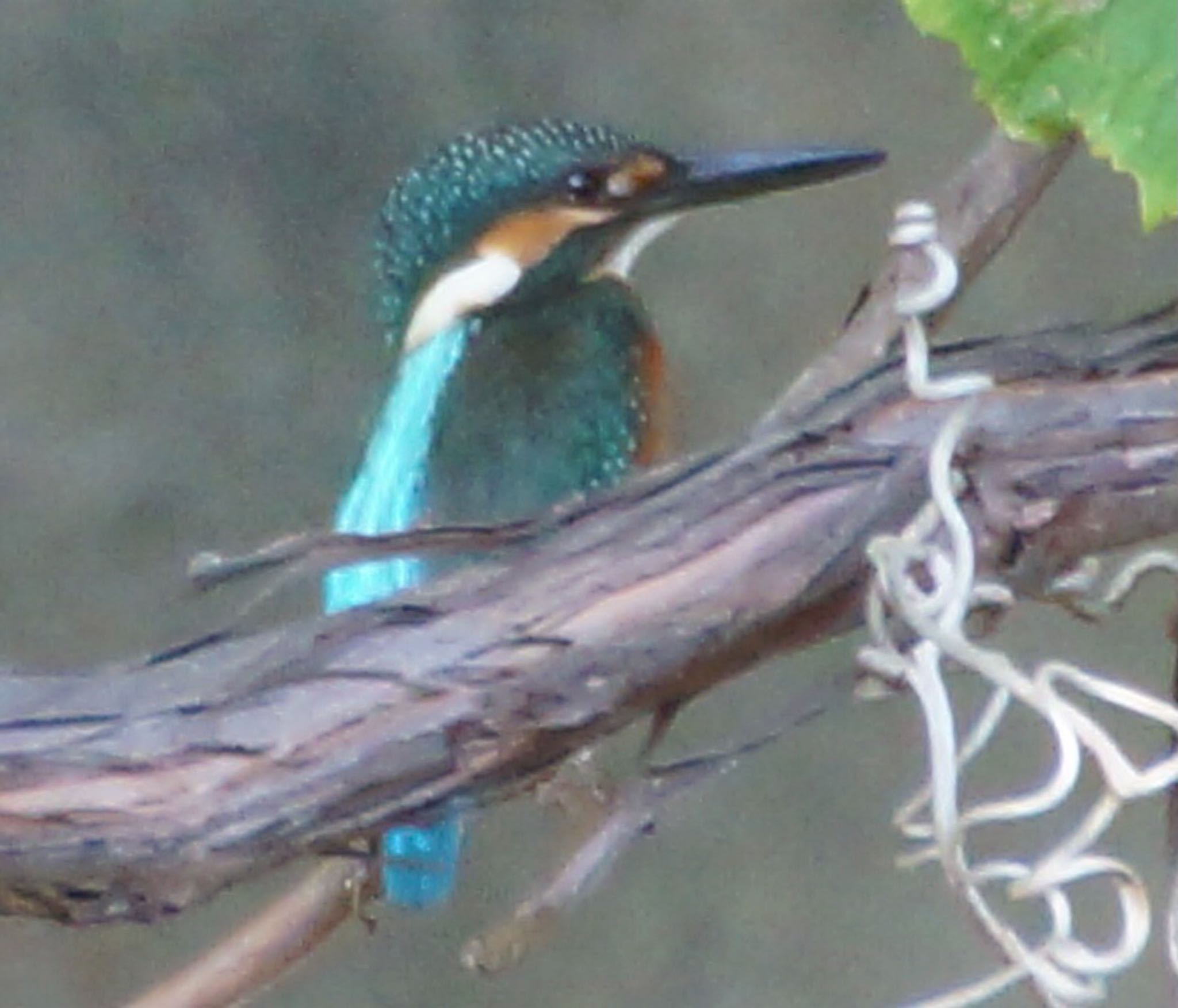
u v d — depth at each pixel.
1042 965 3.42
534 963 4.43
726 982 4.43
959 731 4.39
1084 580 3.73
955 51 4.39
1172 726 3.40
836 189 4.40
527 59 4.40
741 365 4.40
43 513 4.41
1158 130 3.38
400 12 4.40
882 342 4.04
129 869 3.33
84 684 3.38
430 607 3.38
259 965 4.08
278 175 4.40
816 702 3.63
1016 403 3.45
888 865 4.43
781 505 3.41
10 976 4.41
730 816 4.43
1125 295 4.39
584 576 3.38
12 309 4.40
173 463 4.41
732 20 4.39
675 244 4.40
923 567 3.51
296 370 4.41
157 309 4.41
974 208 4.04
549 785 4.09
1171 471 3.43
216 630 3.58
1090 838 3.44
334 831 3.37
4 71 4.40
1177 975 3.79
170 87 4.40
